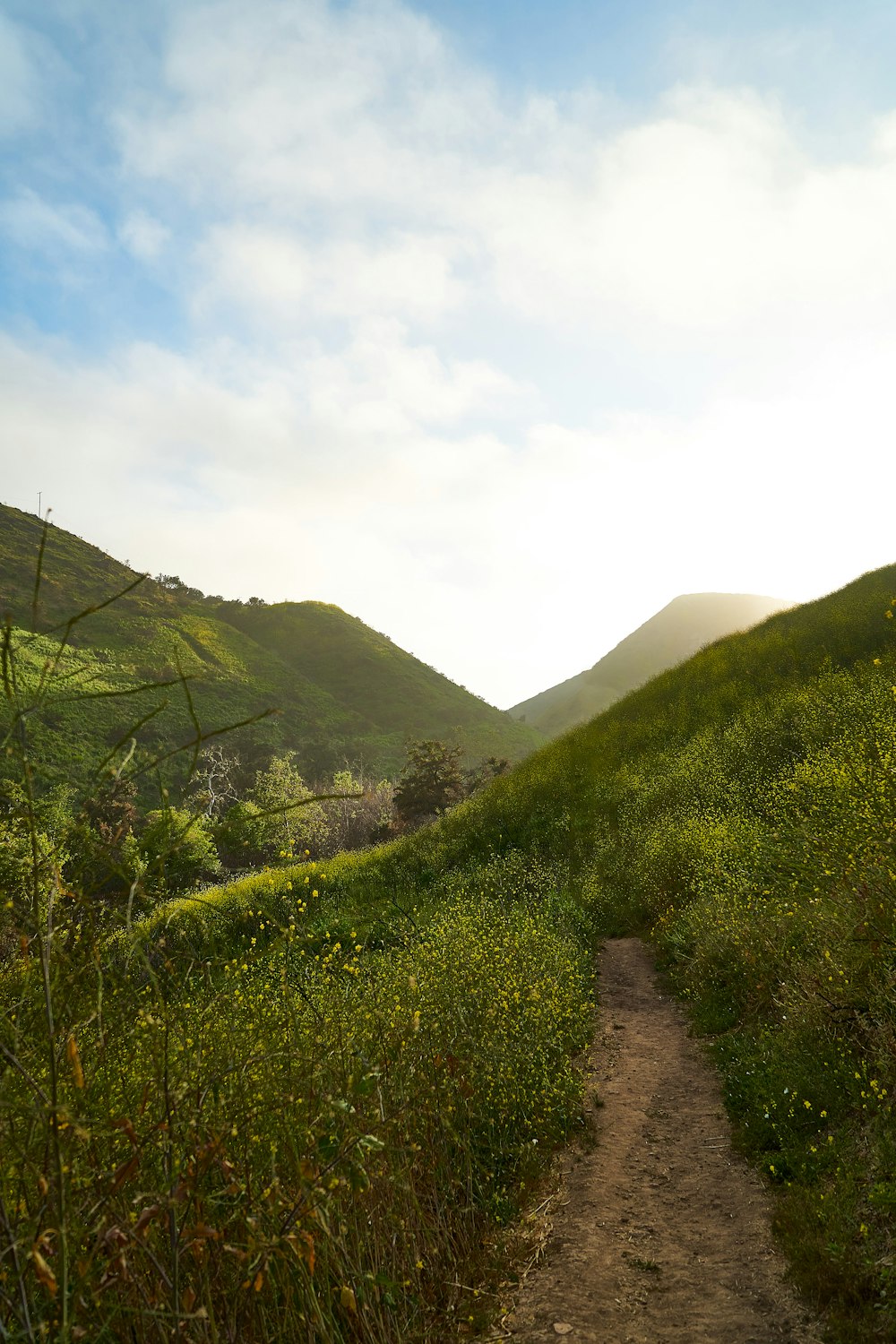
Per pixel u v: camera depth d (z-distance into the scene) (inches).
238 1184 98.7
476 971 272.1
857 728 524.1
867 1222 148.3
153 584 6476.4
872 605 920.3
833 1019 220.5
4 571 4840.1
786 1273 146.2
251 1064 110.4
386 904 553.6
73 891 80.4
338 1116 122.2
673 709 967.0
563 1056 270.2
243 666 5423.2
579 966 392.8
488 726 5738.2
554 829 785.6
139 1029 101.0
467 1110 192.1
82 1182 90.2
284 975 168.7
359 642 6899.6
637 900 527.2
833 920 257.1
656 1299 145.1
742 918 339.0
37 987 88.1
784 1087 210.7
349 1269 125.6
